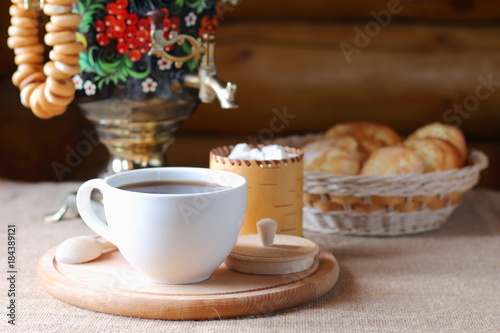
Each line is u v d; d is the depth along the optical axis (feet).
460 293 2.71
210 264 2.58
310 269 2.72
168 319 2.51
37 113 3.17
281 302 2.56
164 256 2.52
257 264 2.68
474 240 3.21
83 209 2.64
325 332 2.46
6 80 5.11
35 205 3.58
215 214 2.52
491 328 2.49
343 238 3.21
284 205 2.93
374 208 3.15
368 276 2.84
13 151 5.07
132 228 2.51
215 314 2.51
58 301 2.61
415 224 3.24
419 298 2.67
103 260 2.80
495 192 3.93
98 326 2.47
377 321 2.52
